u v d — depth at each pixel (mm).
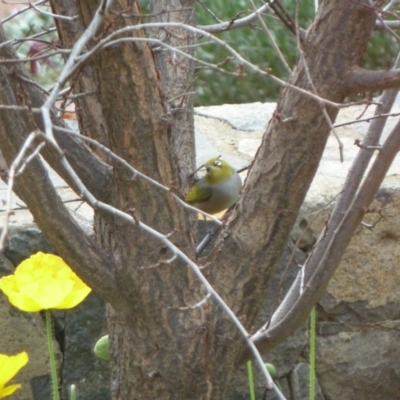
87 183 2357
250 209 2377
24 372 2885
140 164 2314
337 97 2338
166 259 2336
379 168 2354
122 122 2299
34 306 2271
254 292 2393
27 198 2254
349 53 2326
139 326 2361
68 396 2900
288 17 2404
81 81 2502
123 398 2410
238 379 2949
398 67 2393
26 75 2355
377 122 2436
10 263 2846
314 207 2902
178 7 2695
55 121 2354
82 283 2311
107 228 2434
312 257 2439
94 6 2260
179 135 2660
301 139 2348
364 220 2945
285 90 2359
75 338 2891
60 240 2281
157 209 2330
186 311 2357
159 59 2664
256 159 2383
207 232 2861
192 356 2365
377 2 2340
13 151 2232
